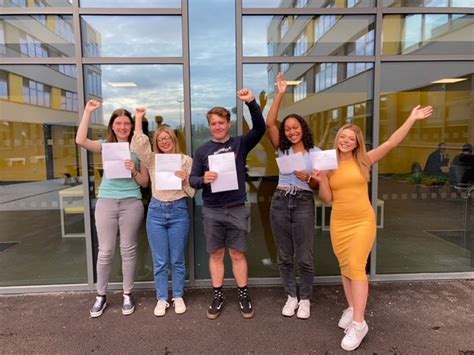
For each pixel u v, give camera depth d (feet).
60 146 11.39
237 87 11.34
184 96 11.30
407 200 12.14
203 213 9.81
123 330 9.27
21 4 10.88
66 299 11.06
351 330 8.41
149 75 11.28
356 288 8.39
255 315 9.95
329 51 11.42
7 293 11.46
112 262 10.73
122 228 10.06
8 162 11.48
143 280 11.82
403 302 10.61
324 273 12.19
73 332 9.20
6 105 11.33
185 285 11.75
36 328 9.41
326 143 11.65
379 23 11.32
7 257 11.70
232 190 9.52
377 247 12.21
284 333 9.07
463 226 12.40
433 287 11.60
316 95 11.51
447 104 11.90
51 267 11.75
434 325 9.36
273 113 9.98
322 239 12.14
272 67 11.35
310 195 9.56
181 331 9.20
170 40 11.18
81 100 11.19
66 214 11.64
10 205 11.60
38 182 11.55
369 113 11.73
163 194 9.83
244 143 9.65
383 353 8.27
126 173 9.75
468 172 12.26
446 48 11.64
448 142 12.06
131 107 11.35
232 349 8.45
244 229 9.68
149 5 11.03
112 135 10.16
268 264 12.04
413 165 12.02
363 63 11.55
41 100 11.29
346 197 8.68
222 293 10.26
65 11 10.87
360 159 8.70
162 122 11.41
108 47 11.16
